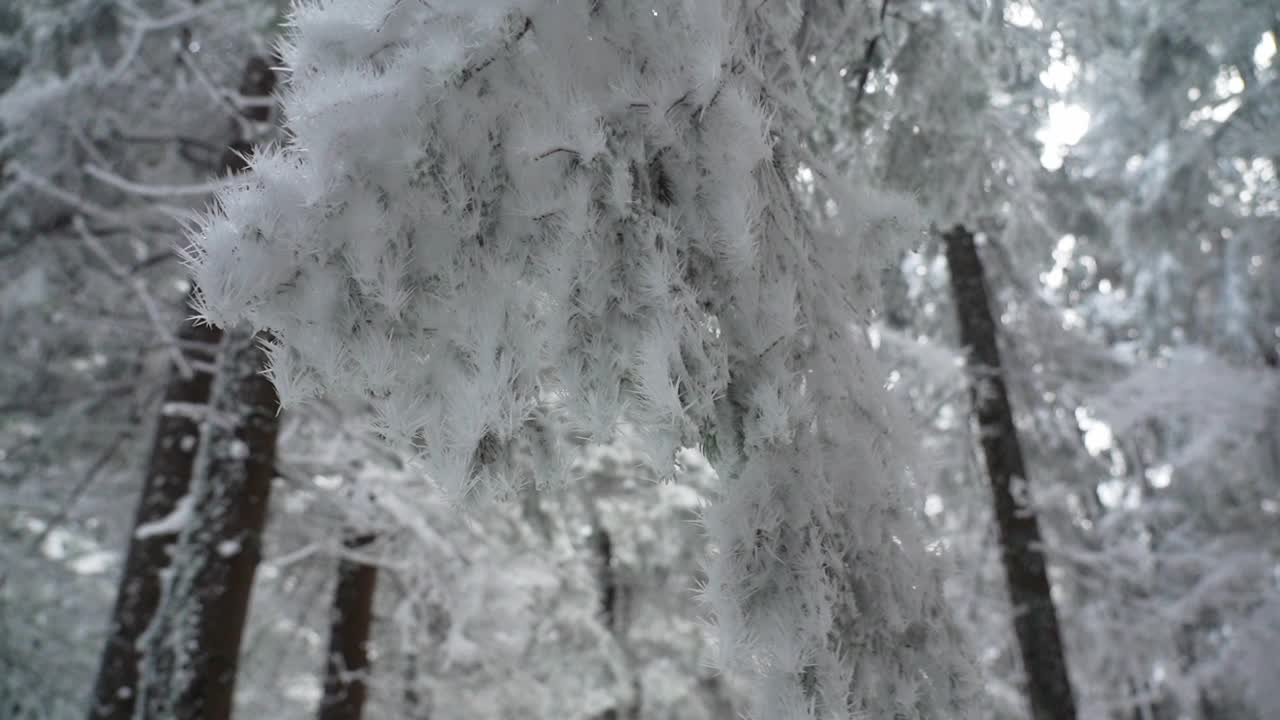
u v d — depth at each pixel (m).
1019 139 4.32
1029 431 7.95
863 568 1.38
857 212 1.56
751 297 1.27
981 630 7.29
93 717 4.03
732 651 1.28
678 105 1.24
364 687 6.15
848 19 2.04
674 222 1.23
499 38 1.19
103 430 6.63
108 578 7.36
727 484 1.32
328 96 1.13
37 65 5.31
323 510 5.72
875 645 1.38
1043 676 5.91
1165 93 5.21
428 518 5.86
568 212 1.17
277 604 7.21
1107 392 7.64
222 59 5.66
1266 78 4.63
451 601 5.97
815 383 1.39
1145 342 9.77
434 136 1.17
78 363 6.82
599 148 1.16
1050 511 8.24
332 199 1.11
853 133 2.95
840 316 1.48
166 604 3.78
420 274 1.16
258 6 5.12
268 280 1.09
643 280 1.16
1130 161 7.45
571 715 8.00
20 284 5.60
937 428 7.41
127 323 5.87
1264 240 7.82
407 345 1.14
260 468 4.06
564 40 1.23
